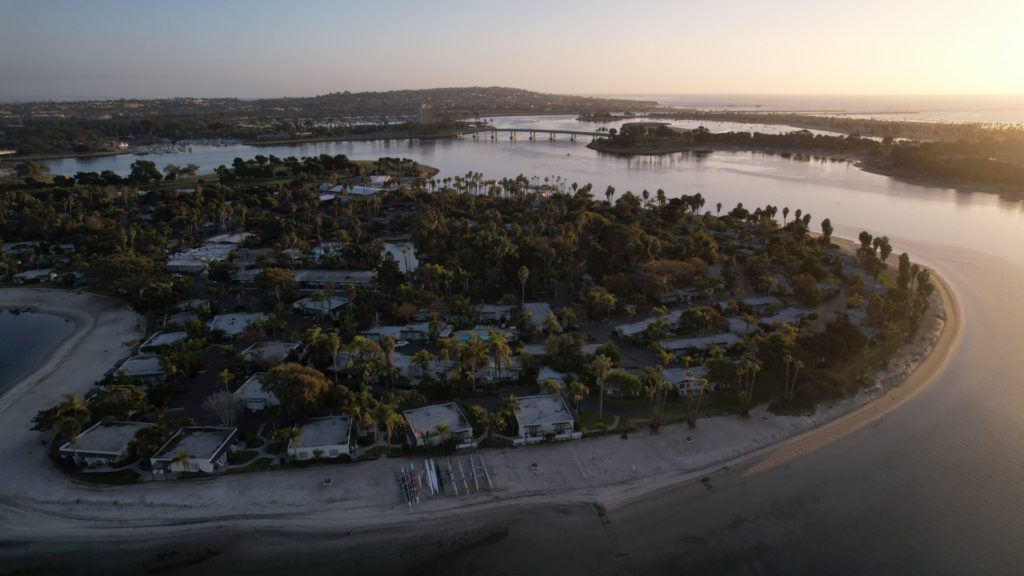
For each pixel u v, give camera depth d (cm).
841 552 9131
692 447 11512
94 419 11862
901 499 10206
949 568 8838
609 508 10044
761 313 18050
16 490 10344
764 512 9944
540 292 19512
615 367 13888
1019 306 18500
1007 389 13550
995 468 10956
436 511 9931
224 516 9794
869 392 13350
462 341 15038
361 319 16625
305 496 10194
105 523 9656
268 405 12381
